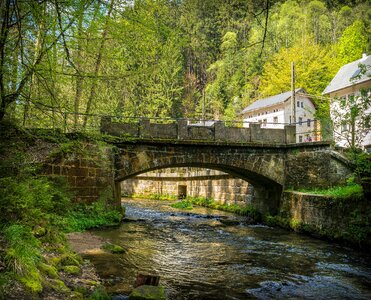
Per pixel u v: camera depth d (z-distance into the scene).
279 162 18.72
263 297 7.35
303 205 16.06
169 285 7.87
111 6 7.36
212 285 8.03
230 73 55.75
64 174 14.28
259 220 20.12
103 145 13.59
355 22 45.94
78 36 7.57
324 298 7.41
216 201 26.80
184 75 50.75
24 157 9.90
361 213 12.24
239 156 17.98
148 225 17.19
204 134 17.48
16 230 6.15
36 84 8.29
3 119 8.75
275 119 43.47
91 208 14.81
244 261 10.50
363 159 13.02
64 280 6.52
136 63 10.01
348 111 15.74
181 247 12.29
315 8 58.03
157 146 16.53
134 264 9.38
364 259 10.91
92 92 10.87
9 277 4.85
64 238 9.48
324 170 17.45
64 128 9.98
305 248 12.50
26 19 7.62
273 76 46.72
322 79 44.22
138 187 36.06
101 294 6.23
